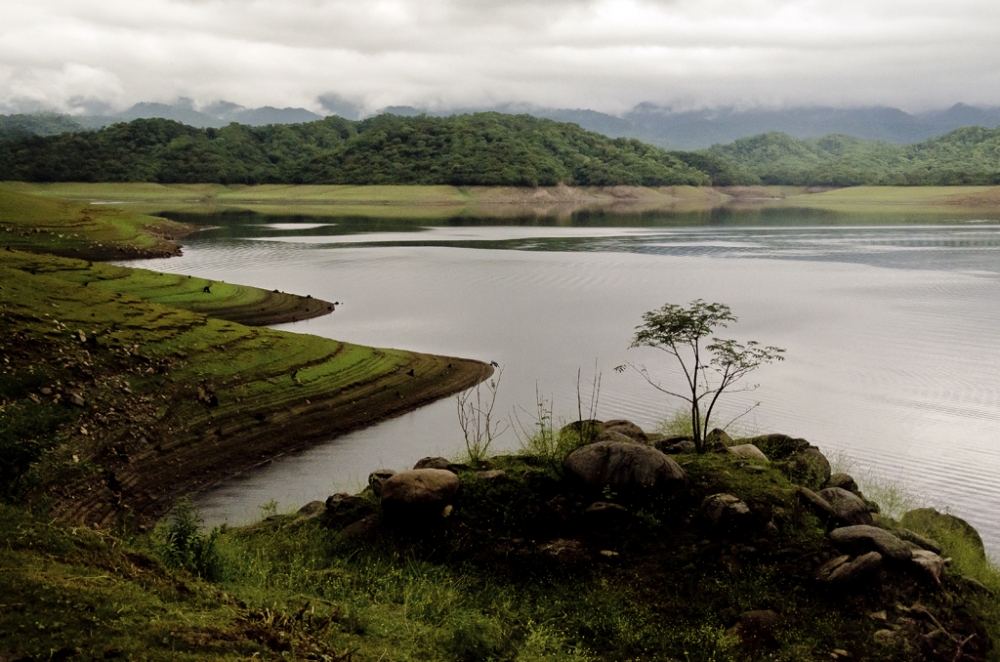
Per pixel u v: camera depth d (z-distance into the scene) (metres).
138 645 7.35
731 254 80.88
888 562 11.73
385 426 26.36
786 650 10.47
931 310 47.25
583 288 57.38
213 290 45.28
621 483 13.39
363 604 11.03
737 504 12.63
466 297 53.16
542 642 10.27
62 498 18.30
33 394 21.98
